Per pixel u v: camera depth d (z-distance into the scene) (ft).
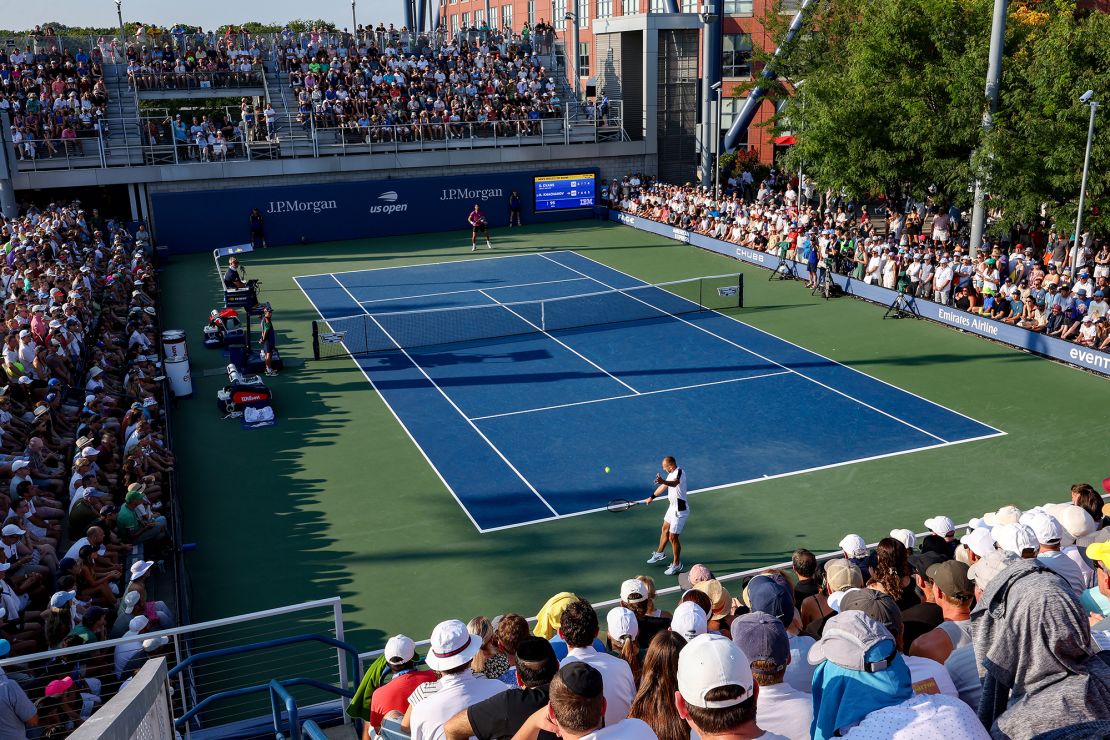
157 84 162.50
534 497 65.00
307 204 157.89
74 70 158.10
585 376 88.79
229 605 53.01
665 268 131.54
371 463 71.20
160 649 40.04
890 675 12.56
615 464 69.67
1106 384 81.87
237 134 160.56
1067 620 11.92
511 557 57.31
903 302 103.65
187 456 73.36
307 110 165.68
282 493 66.69
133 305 99.45
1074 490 36.94
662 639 16.49
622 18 179.93
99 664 39.37
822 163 125.80
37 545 48.88
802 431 74.43
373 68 177.88
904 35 114.73
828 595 33.47
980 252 105.09
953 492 63.62
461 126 167.63
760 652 16.57
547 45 196.03
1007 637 12.41
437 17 354.74
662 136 185.26
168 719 14.11
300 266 141.28
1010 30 112.57
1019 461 67.92
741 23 198.18
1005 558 20.48
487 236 150.00
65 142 145.28
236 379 81.92
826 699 12.82
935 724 11.40
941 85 112.16
